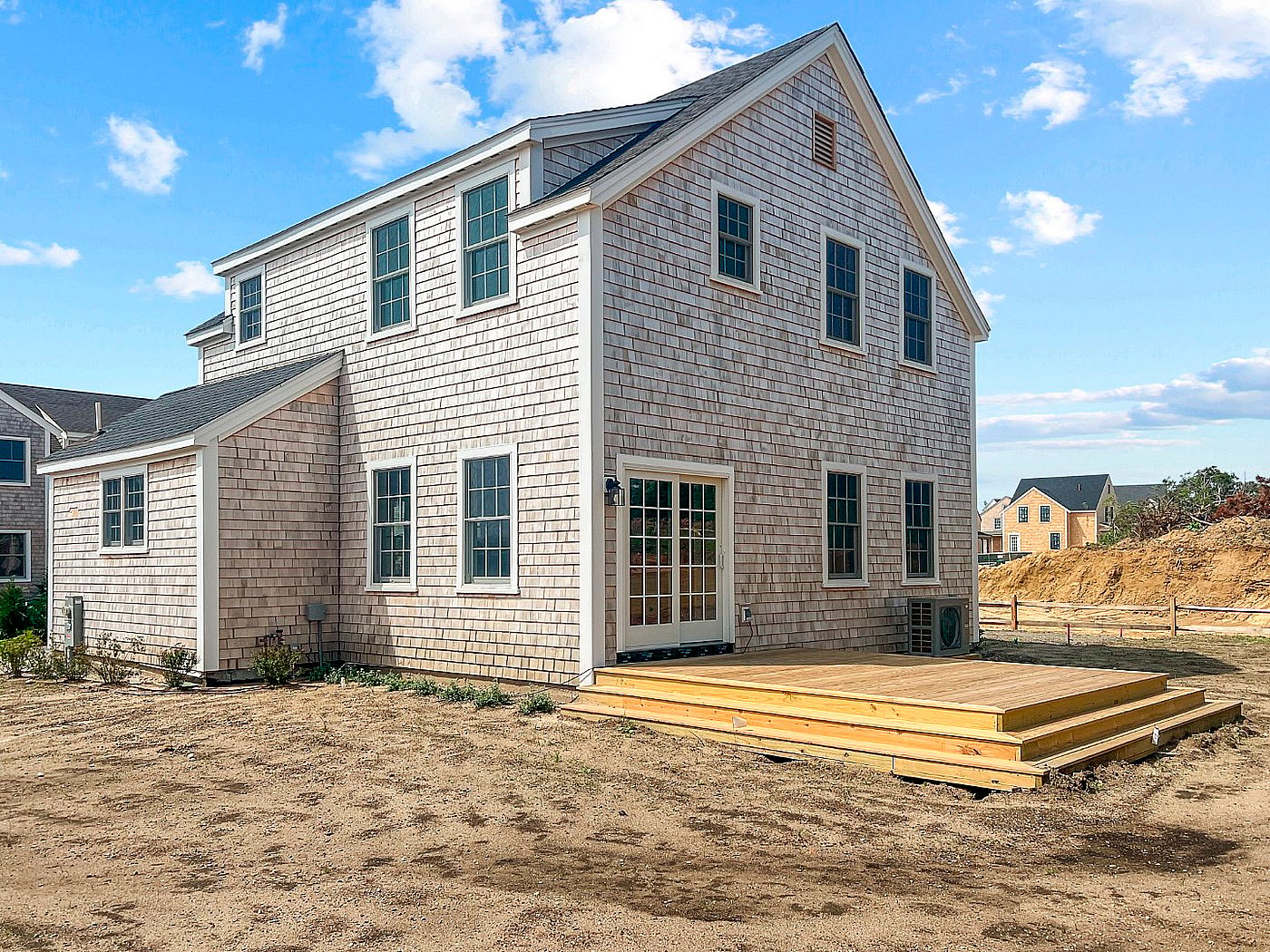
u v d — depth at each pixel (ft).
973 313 57.67
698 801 24.64
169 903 17.37
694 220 41.06
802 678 33.68
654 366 38.88
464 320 41.86
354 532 46.52
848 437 48.78
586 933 15.92
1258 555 99.30
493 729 32.83
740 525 42.52
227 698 39.52
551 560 37.70
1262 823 23.34
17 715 37.24
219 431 43.16
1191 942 15.83
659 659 38.63
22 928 16.26
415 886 18.21
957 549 55.93
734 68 50.34
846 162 49.85
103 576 50.57
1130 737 30.14
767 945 15.49
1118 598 105.50
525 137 39.24
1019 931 16.21
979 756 26.66
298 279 51.42
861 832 22.15
